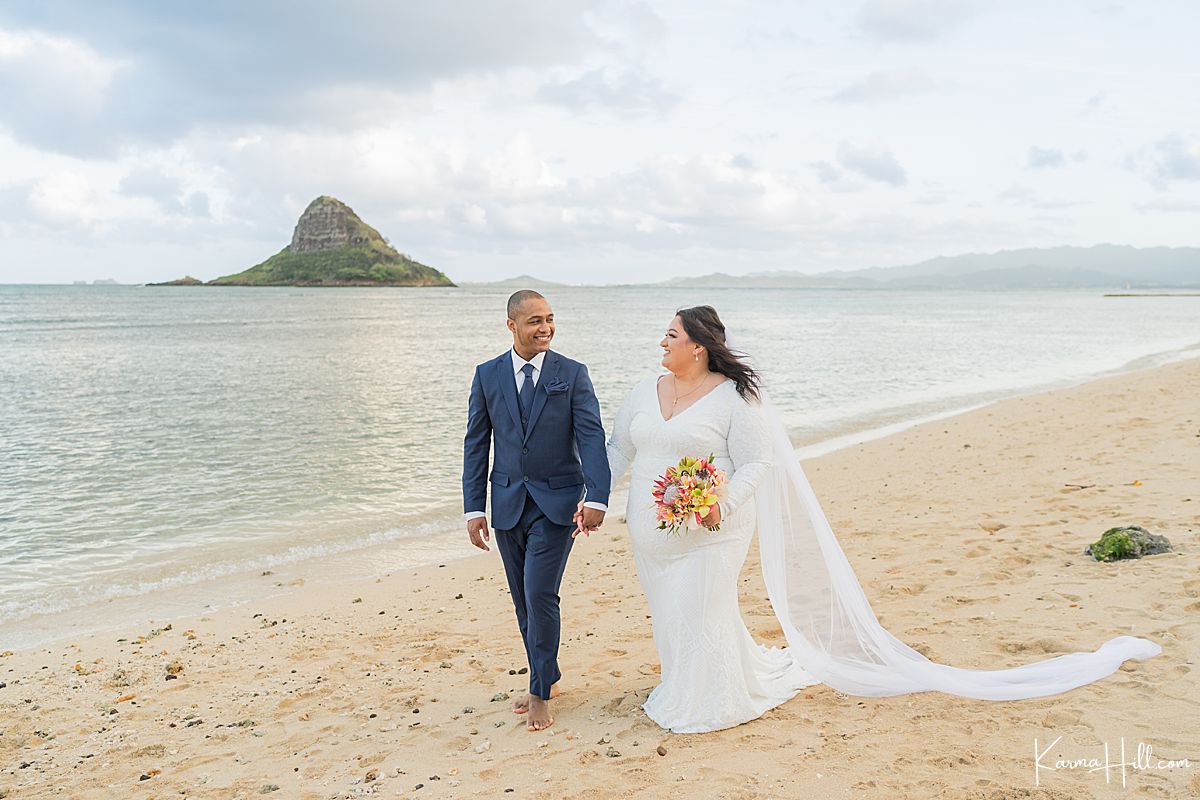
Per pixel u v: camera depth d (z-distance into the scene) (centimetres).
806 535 438
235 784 381
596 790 337
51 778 402
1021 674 414
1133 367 2733
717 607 402
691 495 375
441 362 3078
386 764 389
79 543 905
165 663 573
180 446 1458
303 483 1182
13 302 10769
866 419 1738
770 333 4928
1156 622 474
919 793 312
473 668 532
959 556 677
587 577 739
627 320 7225
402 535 935
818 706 414
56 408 1897
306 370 2759
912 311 9394
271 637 623
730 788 328
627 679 484
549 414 412
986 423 1507
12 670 572
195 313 7781
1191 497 779
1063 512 784
